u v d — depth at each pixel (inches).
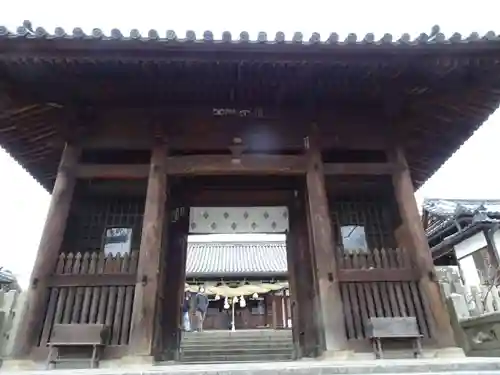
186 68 226.5
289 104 268.2
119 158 285.4
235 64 223.3
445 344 209.5
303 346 279.7
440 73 236.8
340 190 291.4
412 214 246.5
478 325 244.5
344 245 273.1
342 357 201.0
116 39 204.2
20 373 153.8
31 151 298.8
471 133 297.6
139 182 276.1
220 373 141.4
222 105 266.7
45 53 209.2
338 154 290.7
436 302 220.2
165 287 279.6
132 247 264.4
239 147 260.1
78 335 200.7
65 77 232.4
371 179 277.3
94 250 261.9
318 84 247.6
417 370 146.6
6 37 199.0
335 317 211.9
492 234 515.2
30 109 253.9
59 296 218.5
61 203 238.5
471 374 140.6
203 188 325.4
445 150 319.0
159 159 252.4
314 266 247.8
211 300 996.6
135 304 209.8
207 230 388.8
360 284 230.2
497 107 268.5
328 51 215.0
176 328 278.4
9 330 250.8
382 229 280.4
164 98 258.2
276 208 383.6
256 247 1091.3
